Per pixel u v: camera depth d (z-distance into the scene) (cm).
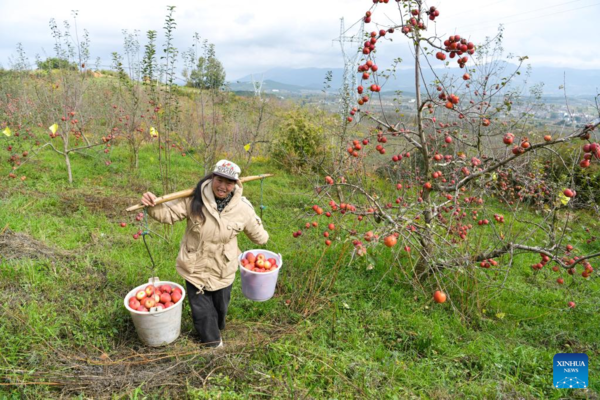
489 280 425
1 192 572
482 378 290
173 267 406
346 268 443
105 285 359
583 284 481
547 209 422
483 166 405
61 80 848
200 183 266
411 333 343
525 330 377
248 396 245
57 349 267
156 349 285
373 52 355
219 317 309
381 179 611
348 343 318
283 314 356
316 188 362
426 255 376
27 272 350
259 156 1027
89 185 689
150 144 1062
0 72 1139
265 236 304
